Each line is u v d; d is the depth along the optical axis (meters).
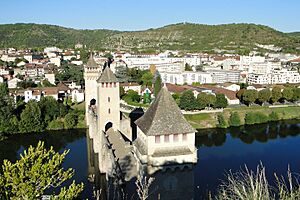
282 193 21.59
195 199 62.34
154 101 52.06
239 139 116.75
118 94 91.31
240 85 198.00
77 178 77.44
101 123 91.00
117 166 54.75
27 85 185.38
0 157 97.62
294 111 150.00
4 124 121.25
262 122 139.12
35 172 28.42
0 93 133.25
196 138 118.38
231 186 31.08
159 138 48.19
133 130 97.44
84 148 104.50
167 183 48.53
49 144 109.75
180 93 165.38
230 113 140.88
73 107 150.75
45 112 131.00
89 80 125.19
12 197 27.39
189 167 48.88
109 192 63.62
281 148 105.25
